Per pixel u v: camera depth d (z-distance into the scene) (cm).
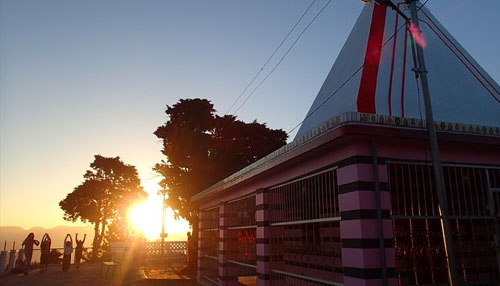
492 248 684
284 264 934
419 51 579
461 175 705
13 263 1970
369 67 863
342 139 615
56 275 1867
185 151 2312
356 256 589
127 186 3953
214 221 1631
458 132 646
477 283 664
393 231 627
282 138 2867
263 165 922
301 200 845
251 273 1355
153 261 2859
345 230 624
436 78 886
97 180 3844
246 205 1252
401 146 647
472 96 892
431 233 673
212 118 2525
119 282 1634
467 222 708
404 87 840
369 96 812
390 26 947
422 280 643
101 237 3769
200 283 1630
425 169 676
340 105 902
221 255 1388
